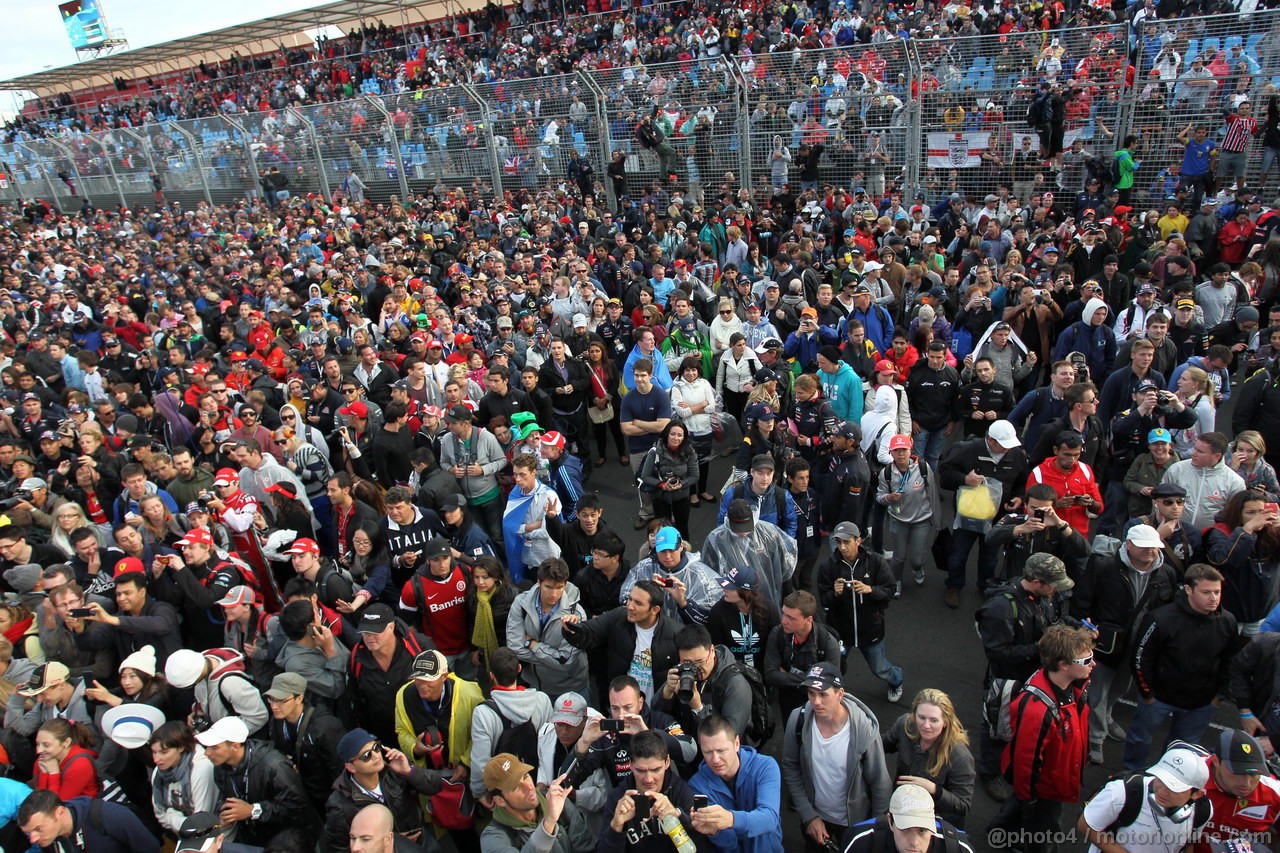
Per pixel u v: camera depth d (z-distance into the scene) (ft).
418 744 15.01
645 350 29.07
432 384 30.42
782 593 19.49
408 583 18.97
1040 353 32.55
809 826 14.30
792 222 53.62
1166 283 34.14
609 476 34.14
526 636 17.65
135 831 14.29
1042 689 13.76
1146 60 48.08
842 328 32.14
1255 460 20.35
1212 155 46.34
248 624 18.62
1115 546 17.51
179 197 94.02
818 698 13.55
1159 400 21.67
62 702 17.39
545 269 44.70
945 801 13.26
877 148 55.06
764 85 57.98
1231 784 12.25
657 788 12.16
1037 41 50.83
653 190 61.46
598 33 99.60
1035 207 47.29
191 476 25.45
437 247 56.95
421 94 72.49
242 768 14.71
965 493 22.07
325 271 50.96
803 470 20.88
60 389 41.22
